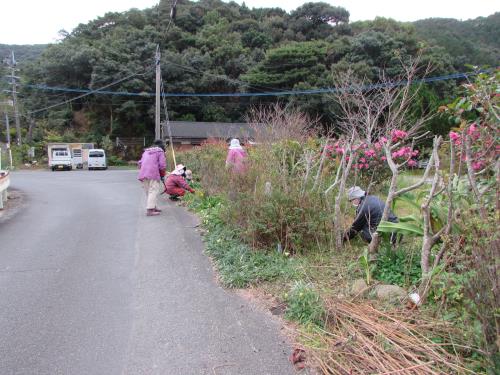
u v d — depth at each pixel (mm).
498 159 3490
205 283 4406
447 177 3547
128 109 43250
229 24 46156
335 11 45500
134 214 8414
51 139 43312
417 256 4172
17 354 3090
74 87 46719
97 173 27078
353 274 4094
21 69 49719
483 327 2367
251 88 37750
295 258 4672
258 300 3906
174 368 2891
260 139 7961
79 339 3303
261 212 4957
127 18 48750
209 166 9828
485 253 2459
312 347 2992
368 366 2691
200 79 41906
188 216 7879
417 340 2820
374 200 4770
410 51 23969
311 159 6043
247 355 3023
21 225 7555
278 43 44156
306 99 28266
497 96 3941
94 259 5340
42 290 4301
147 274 4734
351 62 25375
